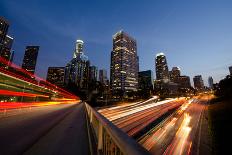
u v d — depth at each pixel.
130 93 184.12
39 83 65.44
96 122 6.63
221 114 54.50
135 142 1.64
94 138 6.32
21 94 49.34
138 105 81.62
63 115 19.56
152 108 75.19
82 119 14.85
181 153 25.27
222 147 28.91
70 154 4.87
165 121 46.47
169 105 93.25
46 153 5.00
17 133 8.18
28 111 25.80
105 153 3.59
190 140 31.72
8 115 18.31
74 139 6.77
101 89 139.88
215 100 113.31
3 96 44.34
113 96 176.88
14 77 48.28
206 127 43.47
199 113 70.69
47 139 6.80
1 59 31.14
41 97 65.81
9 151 5.22
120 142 1.89
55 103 75.31
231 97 82.56
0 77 42.31
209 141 31.92
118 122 41.56
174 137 32.75
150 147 27.14
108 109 63.19
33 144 6.01
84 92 167.88
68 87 171.75
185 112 73.38
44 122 12.63
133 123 40.38
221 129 39.25
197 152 26.27
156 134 33.62
